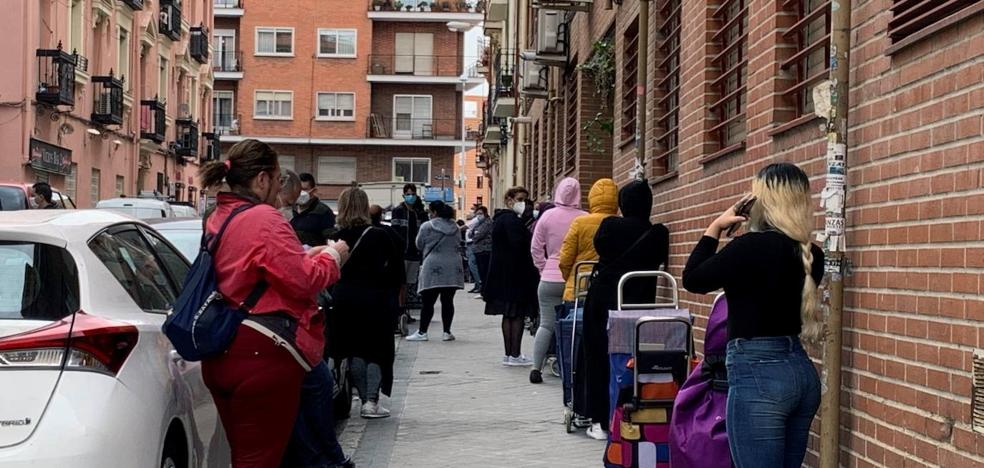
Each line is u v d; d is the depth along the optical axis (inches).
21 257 186.1
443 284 616.7
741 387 188.2
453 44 2468.0
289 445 263.6
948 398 178.9
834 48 217.0
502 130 1582.2
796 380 187.0
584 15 685.9
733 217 198.5
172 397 191.8
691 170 374.0
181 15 1760.6
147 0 1544.0
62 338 173.8
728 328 193.0
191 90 1909.4
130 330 183.6
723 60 357.1
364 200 370.0
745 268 186.7
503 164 1726.1
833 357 216.2
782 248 187.5
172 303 227.3
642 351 263.1
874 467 207.6
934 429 183.5
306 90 2447.1
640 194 332.2
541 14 765.9
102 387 173.6
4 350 170.9
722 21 358.6
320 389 263.9
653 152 450.3
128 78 1478.8
